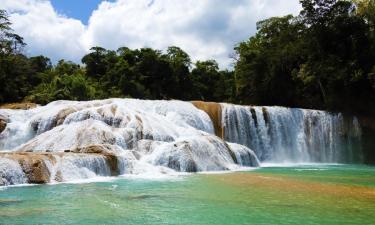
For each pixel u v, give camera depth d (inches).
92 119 1259.8
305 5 2178.9
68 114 1363.2
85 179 920.3
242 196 722.2
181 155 1125.7
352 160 1870.1
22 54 3004.4
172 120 1515.7
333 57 2060.8
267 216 569.3
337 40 2116.1
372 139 1948.8
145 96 3056.1
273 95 2401.6
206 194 740.7
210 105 1712.6
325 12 2145.7
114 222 533.3
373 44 1994.3
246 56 2662.4
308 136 1814.7
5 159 826.8
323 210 606.9
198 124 1599.4
